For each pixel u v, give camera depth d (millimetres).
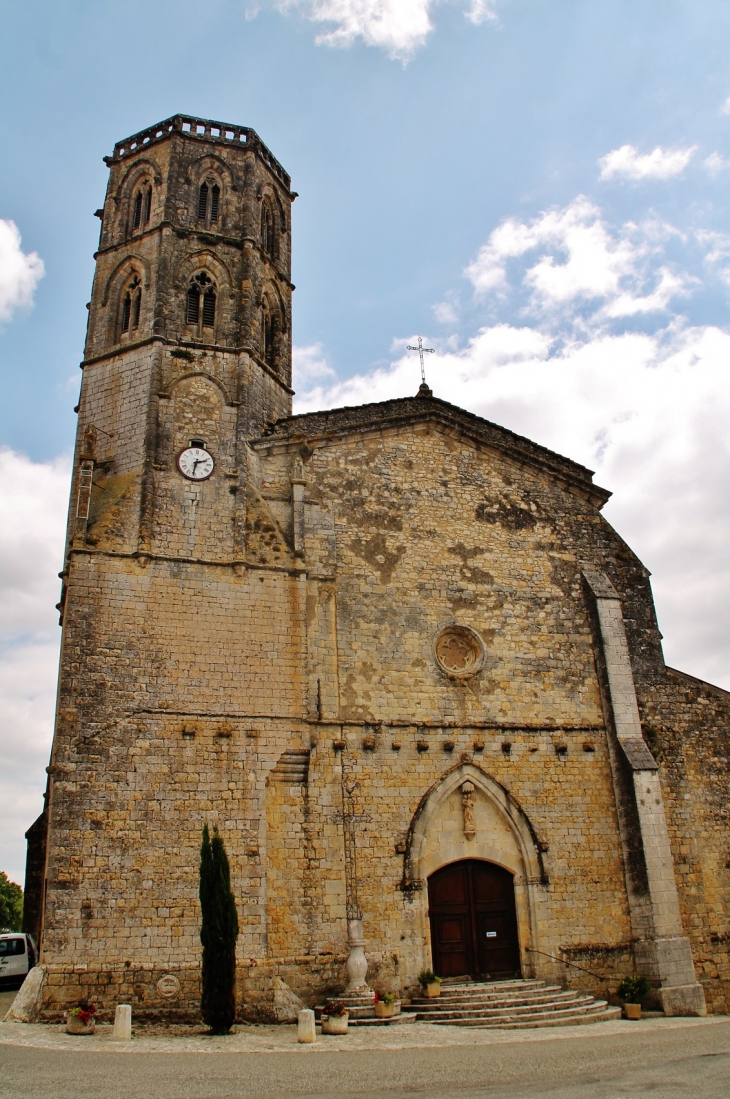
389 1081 14375
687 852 28062
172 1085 13781
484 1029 21438
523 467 31969
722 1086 13500
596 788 28000
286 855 23859
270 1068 15555
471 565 29672
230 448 27891
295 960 22906
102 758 23016
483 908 26031
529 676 28859
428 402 31578
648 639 30844
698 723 30031
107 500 26266
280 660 25656
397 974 23906
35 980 20984
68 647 23750
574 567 31172
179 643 24781
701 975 26656
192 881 22594
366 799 25359
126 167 33000
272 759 24453
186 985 21500
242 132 33938
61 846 22016
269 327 32781
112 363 29172
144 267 30500
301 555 27203
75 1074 14555
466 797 26516
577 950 25891
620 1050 17766
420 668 27547
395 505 29500
